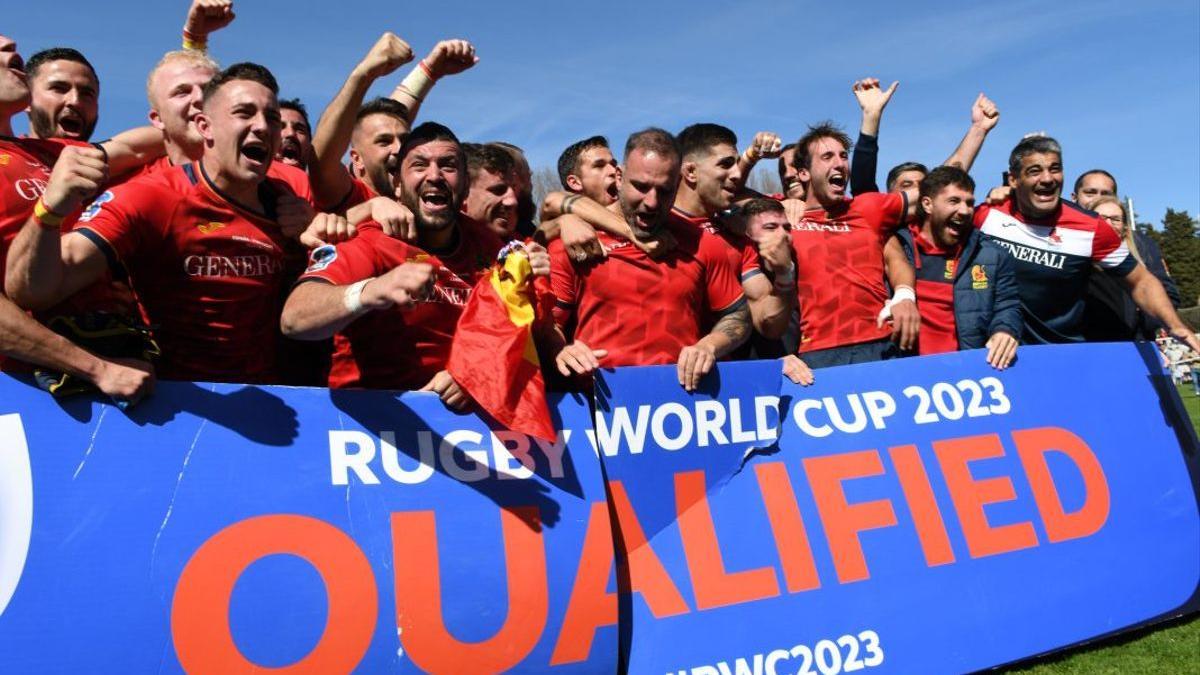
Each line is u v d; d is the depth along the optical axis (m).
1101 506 4.44
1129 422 4.70
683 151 4.43
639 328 3.81
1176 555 4.54
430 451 3.19
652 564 3.49
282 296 3.50
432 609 3.02
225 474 2.87
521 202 4.96
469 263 3.53
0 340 2.59
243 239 3.12
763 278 4.24
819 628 3.66
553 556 3.24
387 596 2.97
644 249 3.81
